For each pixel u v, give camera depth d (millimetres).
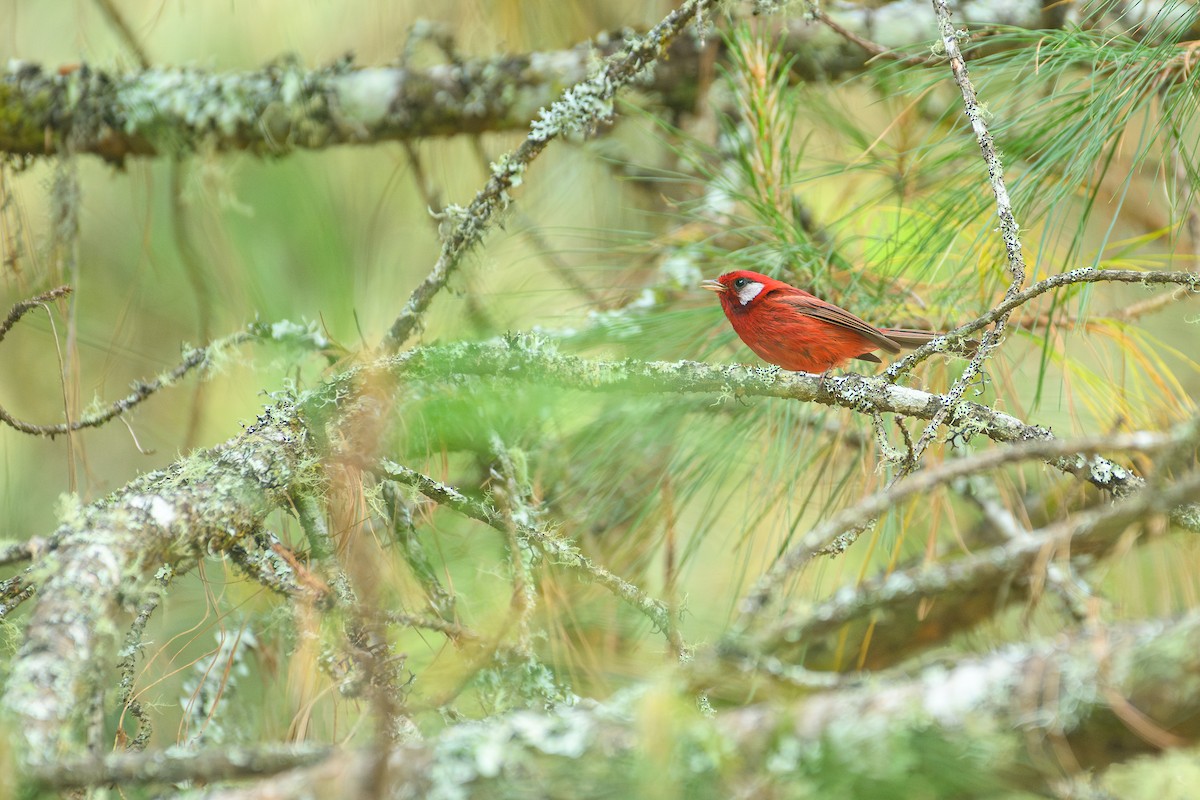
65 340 11062
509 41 11664
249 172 11469
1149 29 7809
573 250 9969
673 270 9695
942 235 8133
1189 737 3750
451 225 8367
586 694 7770
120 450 11242
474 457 9453
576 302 10844
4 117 10883
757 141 9195
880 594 4816
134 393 7867
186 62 11742
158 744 8086
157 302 11445
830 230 9484
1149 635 3873
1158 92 8094
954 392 6641
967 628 8852
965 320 8383
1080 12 8711
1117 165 9914
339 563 6531
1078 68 8633
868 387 7461
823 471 8133
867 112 11391
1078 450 4363
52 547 5828
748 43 9359
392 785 4152
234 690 7645
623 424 8586
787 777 3938
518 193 11688
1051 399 9117
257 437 6938
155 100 10945
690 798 3998
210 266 11250
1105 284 9180
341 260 11109
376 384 7223
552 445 8953
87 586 5488
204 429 11031
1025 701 3891
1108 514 4328
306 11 11812
